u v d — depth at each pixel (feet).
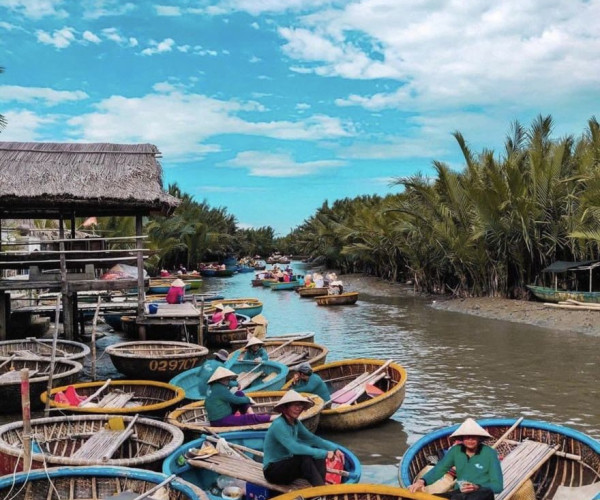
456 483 22.16
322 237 190.90
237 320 69.87
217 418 29.63
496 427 28.71
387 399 35.42
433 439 26.68
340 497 20.22
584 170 80.74
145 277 67.62
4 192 52.60
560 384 45.75
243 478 22.95
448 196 100.83
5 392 37.47
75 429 30.12
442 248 99.50
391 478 28.81
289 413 22.88
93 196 54.54
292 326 81.41
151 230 168.76
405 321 82.64
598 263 77.20
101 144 64.03
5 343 51.80
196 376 42.47
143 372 46.42
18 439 28.14
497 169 90.38
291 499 19.62
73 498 22.31
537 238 84.84
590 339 63.10
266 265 277.03
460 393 43.68
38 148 61.36
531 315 78.07
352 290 131.64
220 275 203.82
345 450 26.94
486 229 88.28
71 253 55.88
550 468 26.84
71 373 40.75
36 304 79.00
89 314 72.23
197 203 245.86
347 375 43.06
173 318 58.29
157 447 28.27
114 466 23.11
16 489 21.68
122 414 32.12
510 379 47.60
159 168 61.98
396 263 141.28
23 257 62.85
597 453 25.43
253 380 42.50
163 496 21.35
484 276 95.76
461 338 66.95
